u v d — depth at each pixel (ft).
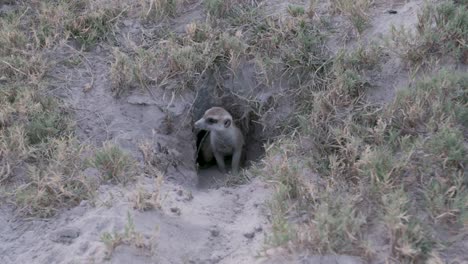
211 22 26.58
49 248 17.37
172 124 23.71
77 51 25.76
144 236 17.11
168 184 20.39
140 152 21.75
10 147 20.65
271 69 24.61
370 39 24.09
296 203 17.81
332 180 18.63
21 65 24.35
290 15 26.25
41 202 18.92
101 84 24.48
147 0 27.96
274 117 24.31
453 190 17.21
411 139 19.71
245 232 17.74
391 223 15.93
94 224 17.69
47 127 21.67
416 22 23.98
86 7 28.02
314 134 21.08
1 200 19.38
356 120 21.33
